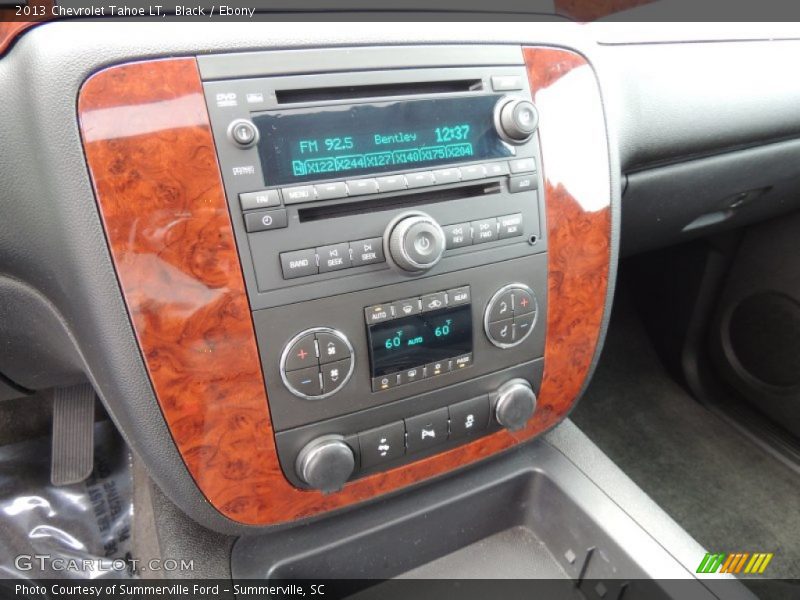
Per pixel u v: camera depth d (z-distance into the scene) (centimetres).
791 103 83
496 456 68
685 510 106
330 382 51
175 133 43
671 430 124
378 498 62
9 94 42
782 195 100
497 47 55
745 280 117
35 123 42
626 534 61
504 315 58
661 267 134
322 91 48
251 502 54
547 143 57
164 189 43
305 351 49
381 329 52
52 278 47
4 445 100
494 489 68
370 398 54
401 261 49
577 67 59
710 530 102
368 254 49
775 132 85
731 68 77
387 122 50
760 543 100
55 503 91
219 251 45
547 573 70
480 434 63
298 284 48
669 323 136
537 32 57
